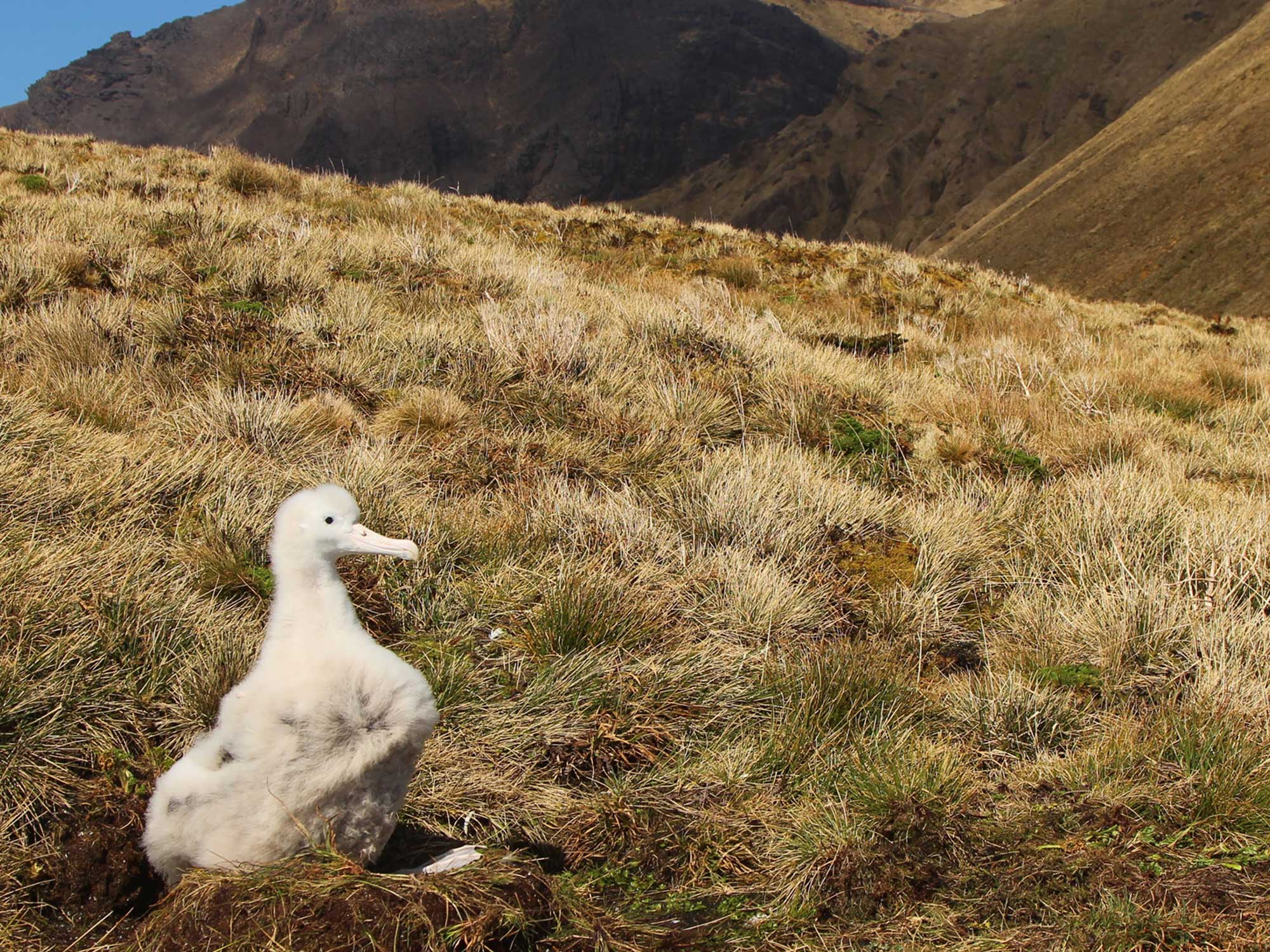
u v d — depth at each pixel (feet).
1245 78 525.75
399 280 35.55
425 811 14.15
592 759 15.58
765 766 15.53
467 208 57.06
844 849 13.65
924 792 14.29
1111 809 14.08
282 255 33.96
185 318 27.94
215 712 14.25
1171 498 24.82
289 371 26.27
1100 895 12.67
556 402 26.81
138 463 19.75
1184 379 41.73
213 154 56.90
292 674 11.12
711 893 13.55
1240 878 12.83
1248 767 14.87
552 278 39.11
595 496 22.54
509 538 20.44
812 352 34.17
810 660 17.87
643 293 41.83
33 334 25.70
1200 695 16.90
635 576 19.57
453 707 15.61
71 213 36.45
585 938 11.74
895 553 22.38
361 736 11.16
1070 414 33.19
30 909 11.72
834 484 24.32
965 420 30.63
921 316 46.93
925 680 18.70
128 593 15.60
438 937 10.66
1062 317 53.52
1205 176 483.92
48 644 14.42
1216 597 19.97
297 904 10.71
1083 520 23.75
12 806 12.50
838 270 54.34
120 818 12.80
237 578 17.43
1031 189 650.02
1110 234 495.00
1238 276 404.36
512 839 14.01
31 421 19.76
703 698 16.88
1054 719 16.84
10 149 50.49
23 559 15.29
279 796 11.07
